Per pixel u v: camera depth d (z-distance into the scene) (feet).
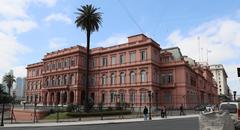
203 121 40.52
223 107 82.12
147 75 223.51
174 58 256.11
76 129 78.79
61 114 141.59
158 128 77.25
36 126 91.81
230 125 40.40
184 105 225.56
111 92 247.50
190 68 253.65
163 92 240.53
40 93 338.34
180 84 232.32
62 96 266.77
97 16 168.04
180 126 82.64
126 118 136.36
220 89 568.00
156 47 236.02
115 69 247.70
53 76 286.05
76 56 263.90
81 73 262.67
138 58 231.71
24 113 166.20
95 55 266.77
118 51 248.52
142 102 221.87
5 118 164.55
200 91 309.42
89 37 164.86
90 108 155.22
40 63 349.20
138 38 240.32
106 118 132.57
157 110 212.84
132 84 232.12
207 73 379.35
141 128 78.33
